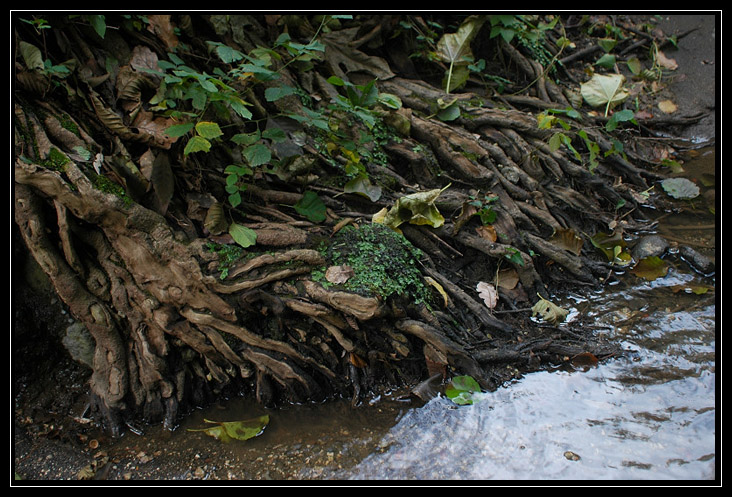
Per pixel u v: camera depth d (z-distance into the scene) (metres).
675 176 2.43
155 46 1.99
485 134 2.30
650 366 1.96
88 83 1.89
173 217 1.90
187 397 1.90
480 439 1.84
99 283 1.85
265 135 1.91
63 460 1.81
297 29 2.22
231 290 1.86
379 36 2.34
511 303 2.09
